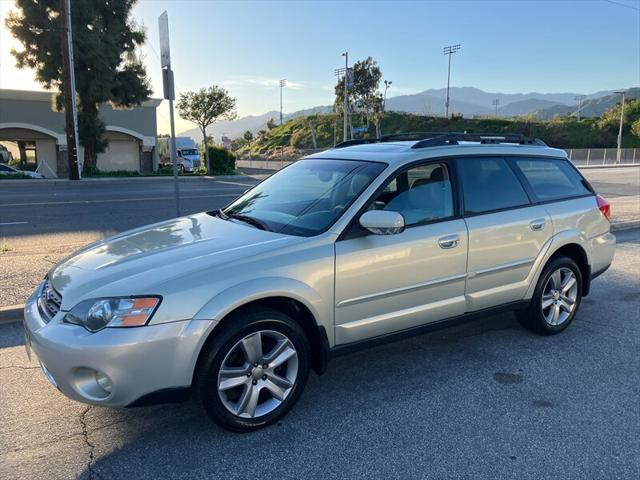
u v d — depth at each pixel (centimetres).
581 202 511
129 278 308
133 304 294
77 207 1385
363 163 414
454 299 418
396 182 392
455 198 420
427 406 365
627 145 7112
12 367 417
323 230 357
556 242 475
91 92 2730
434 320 411
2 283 607
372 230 354
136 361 289
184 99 3117
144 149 3866
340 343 365
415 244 385
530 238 458
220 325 315
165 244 360
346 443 320
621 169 3794
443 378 408
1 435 324
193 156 4403
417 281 391
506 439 325
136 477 287
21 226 1081
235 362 328
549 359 445
